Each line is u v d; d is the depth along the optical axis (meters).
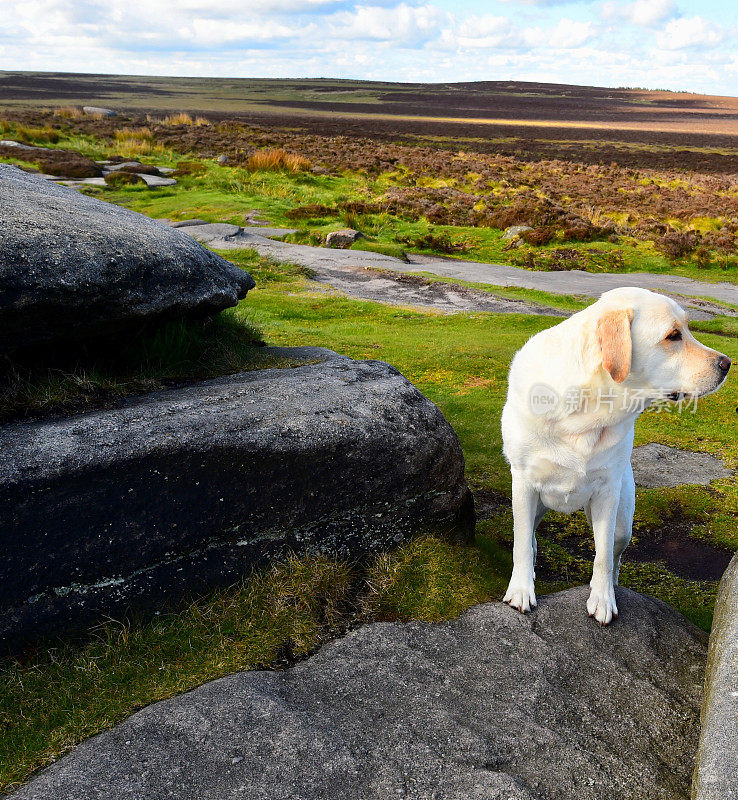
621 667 1.30
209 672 1.25
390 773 1.03
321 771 1.03
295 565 1.46
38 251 1.48
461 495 1.73
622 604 1.48
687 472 2.68
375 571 1.54
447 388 3.49
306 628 1.36
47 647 1.26
